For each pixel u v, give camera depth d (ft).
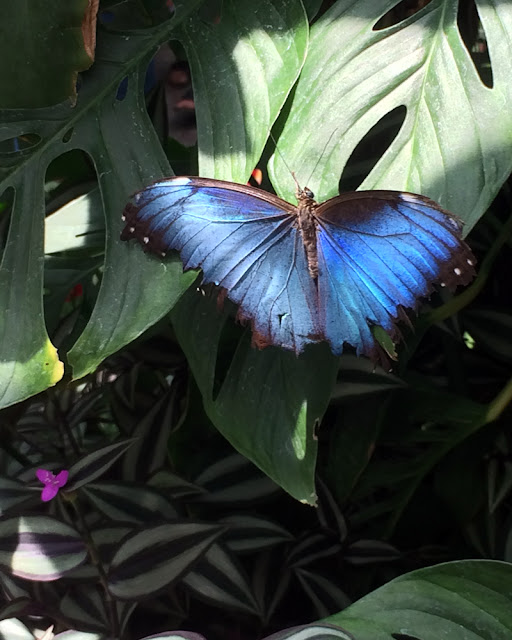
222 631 2.24
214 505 2.28
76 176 2.37
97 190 2.31
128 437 2.19
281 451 2.00
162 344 2.45
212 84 2.00
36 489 2.17
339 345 1.91
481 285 2.23
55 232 2.29
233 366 2.07
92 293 2.32
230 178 1.96
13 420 2.31
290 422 2.01
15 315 1.95
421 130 1.92
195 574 2.14
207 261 1.92
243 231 1.92
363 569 2.31
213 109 1.99
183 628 2.25
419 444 2.44
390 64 1.96
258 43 2.00
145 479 2.31
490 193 1.86
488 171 1.87
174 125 2.38
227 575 2.14
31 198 2.00
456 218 1.82
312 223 1.90
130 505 2.18
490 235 2.41
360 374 2.28
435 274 1.86
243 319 1.93
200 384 2.08
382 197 1.85
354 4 2.01
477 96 1.91
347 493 2.30
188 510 2.28
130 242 1.96
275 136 2.00
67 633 2.08
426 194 1.88
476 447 2.35
